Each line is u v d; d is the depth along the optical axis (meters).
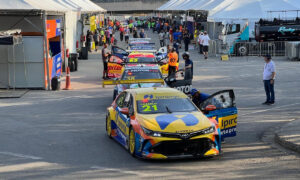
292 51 33.84
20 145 11.58
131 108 10.65
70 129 13.63
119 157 10.15
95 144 11.60
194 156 9.49
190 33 55.94
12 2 21.17
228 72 28.16
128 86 16.47
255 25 37.75
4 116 15.94
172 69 24.47
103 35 53.31
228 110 11.04
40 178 8.56
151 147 9.44
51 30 23.62
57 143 11.77
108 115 12.41
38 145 11.55
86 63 35.22
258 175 8.38
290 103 17.50
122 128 11.09
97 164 9.55
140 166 9.29
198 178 8.28
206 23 50.38
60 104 18.34
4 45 21.31
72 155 10.44
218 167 9.05
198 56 39.94
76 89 22.56
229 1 43.97
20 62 22.25
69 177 8.59
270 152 10.31
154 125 9.62
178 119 9.82
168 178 8.33
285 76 25.56
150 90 11.25
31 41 22.14
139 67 17.81
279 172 8.54
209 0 46.47
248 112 15.91
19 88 22.50
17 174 8.87
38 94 21.02
